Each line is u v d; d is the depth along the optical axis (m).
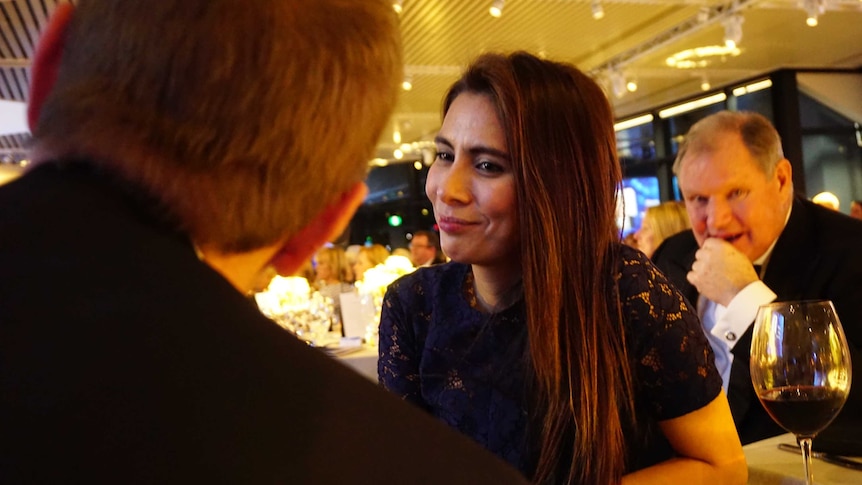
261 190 0.40
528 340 0.94
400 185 12.23
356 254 6.56
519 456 0.94
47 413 0.30
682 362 0.91
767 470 1.02
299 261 0.48
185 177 0.38
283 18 0.40
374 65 0.44
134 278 0.34
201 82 0.38
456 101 0.97
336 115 0.42
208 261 0.42
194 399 0.32
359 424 0.36
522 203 0.90
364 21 0.44
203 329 0.34
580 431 0.89
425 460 0.36
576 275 0.91
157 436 0.31
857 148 7.08
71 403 0.30
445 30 4.60
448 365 1.01
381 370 1.13
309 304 4.01
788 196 1.63
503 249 0.94
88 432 0.30
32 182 0.37
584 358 0.90
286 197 0.41
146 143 0.38
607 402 0.89
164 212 0.38
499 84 0.90
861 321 1.45
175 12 0.38
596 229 0.92
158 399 0.31
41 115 0.41
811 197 6.92
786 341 0.89
